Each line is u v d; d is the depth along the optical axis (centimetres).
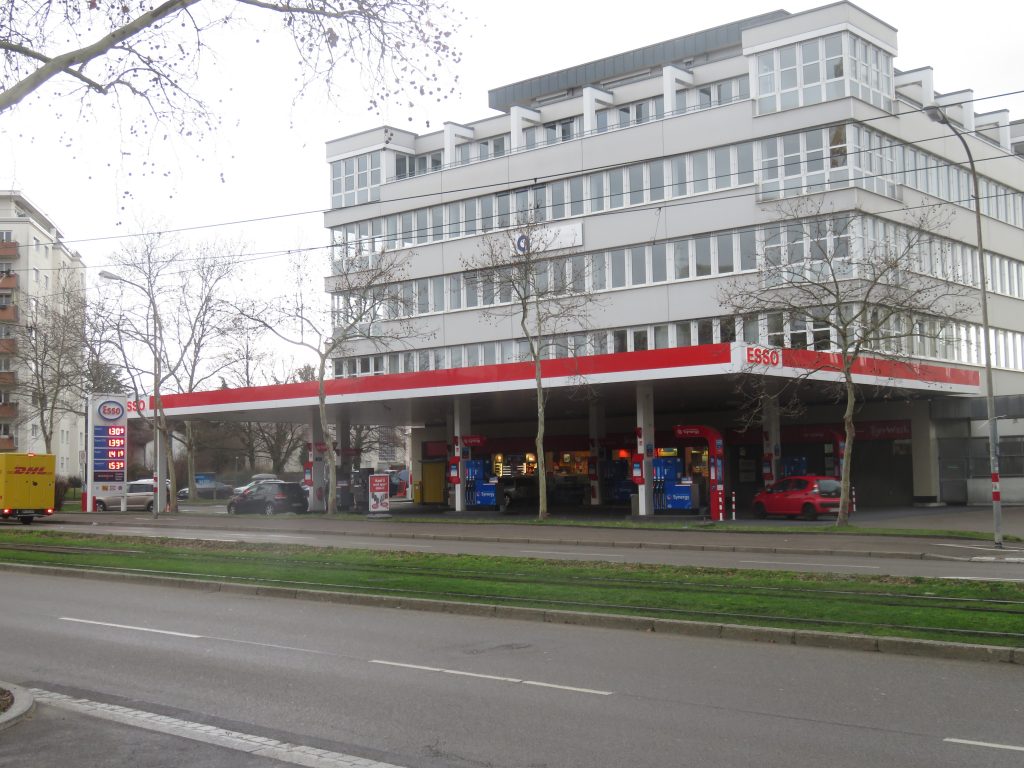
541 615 1337
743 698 851
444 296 5056
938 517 3562
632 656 1063
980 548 2395
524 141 5162
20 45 990
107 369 5344
